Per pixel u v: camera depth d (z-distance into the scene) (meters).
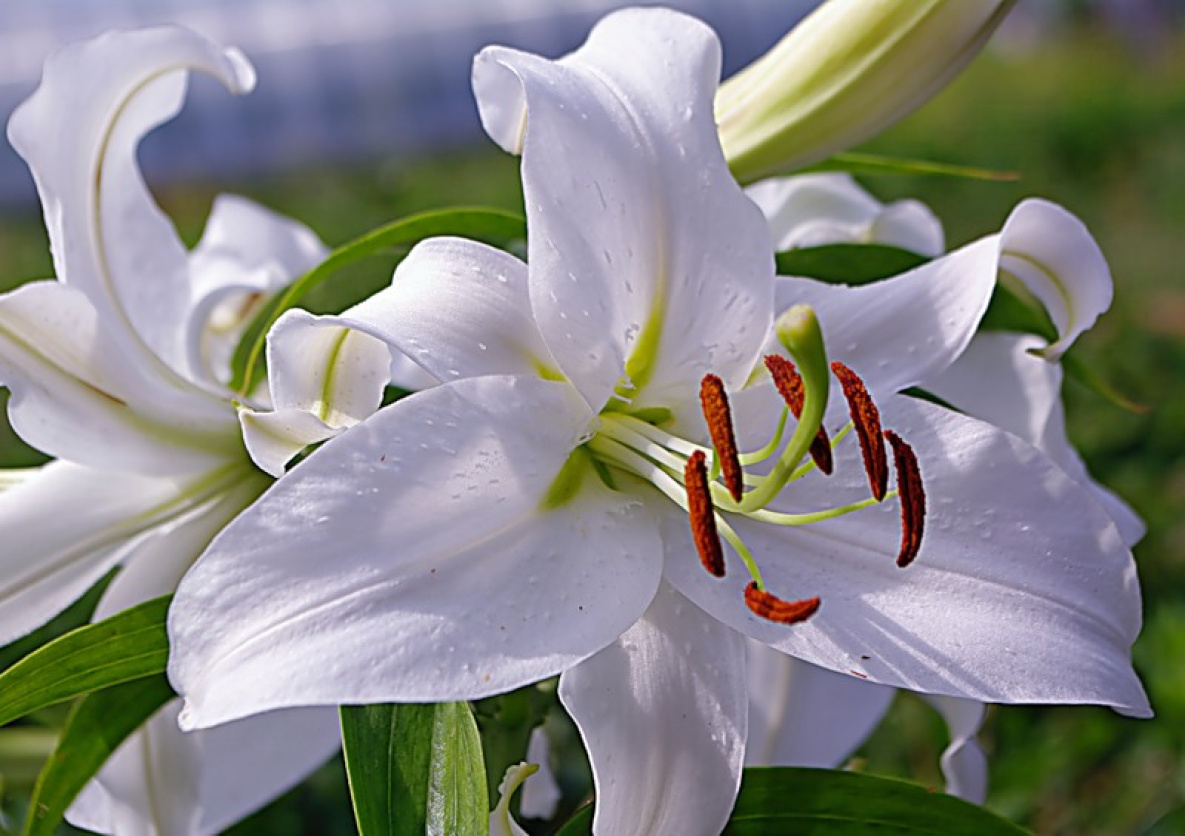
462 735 0.53
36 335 0.56
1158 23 5.37
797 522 0.54
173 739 0.60
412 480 0.51
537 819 0.67
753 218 0.55
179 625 0.49
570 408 0.54
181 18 5.04
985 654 0.54
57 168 0.58
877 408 0.55
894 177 2.45
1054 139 3.28
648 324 0.55
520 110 0.56
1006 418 0.62
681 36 0.56
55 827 0.58
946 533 0.55
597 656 0.54
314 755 0.62
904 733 0.86
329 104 5.05
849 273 0.61
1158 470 1.25
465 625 0.51
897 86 0.62
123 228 0.61
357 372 0.52
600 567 0.53
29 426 0.57
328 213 2.62
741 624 0.54
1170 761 0.87
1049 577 0.55
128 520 0.59
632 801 0.53
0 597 0.58
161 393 0.59
